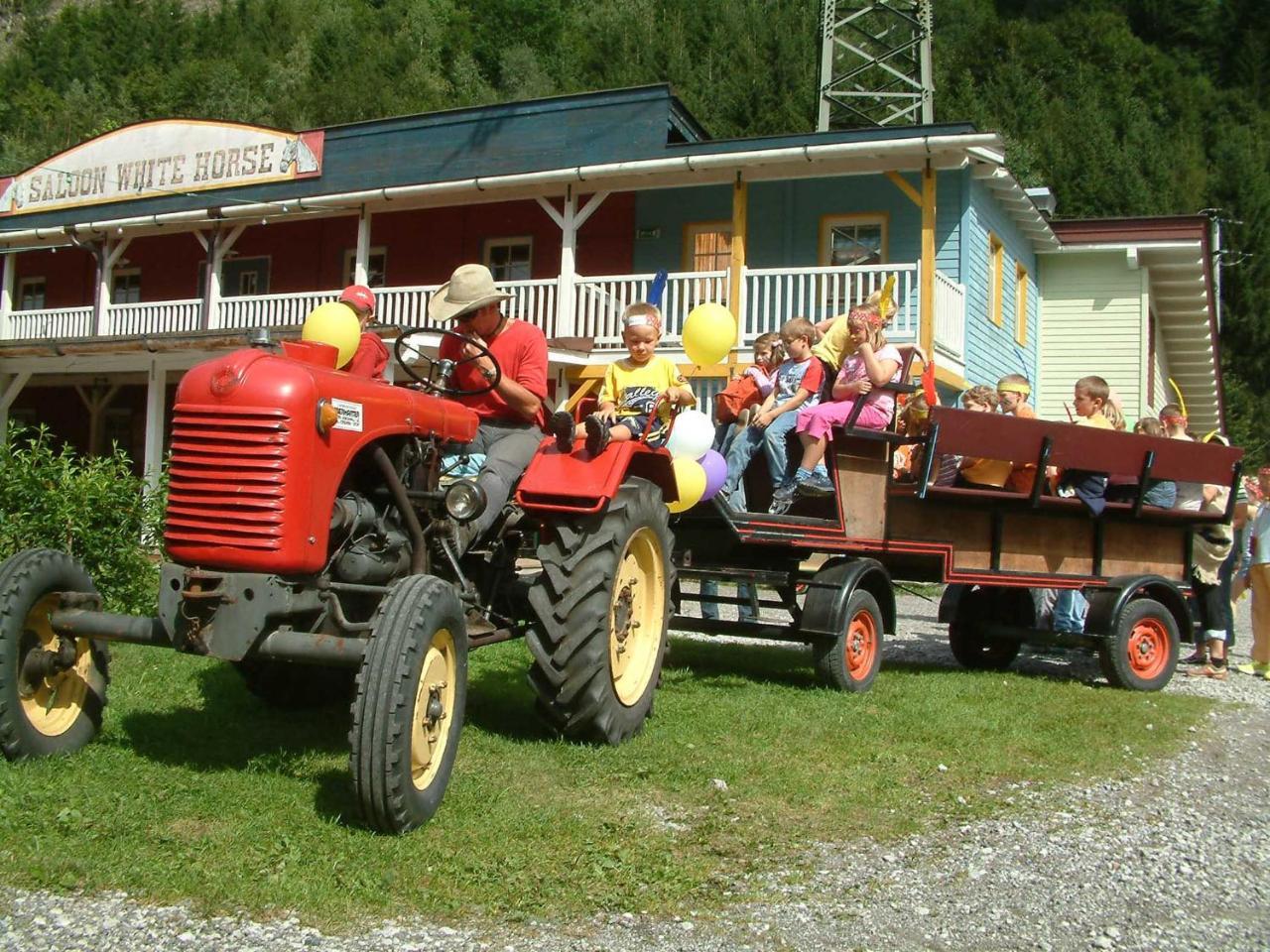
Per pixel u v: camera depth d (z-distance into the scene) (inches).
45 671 178.1
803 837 167.8
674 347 669.3
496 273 811.4
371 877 142.2
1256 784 214.8
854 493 275.6
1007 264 782.5
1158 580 323.3
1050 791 199.6
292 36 3029.0
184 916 131.5
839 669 268.5
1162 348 993.5
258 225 901.8
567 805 173.5
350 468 185.9
